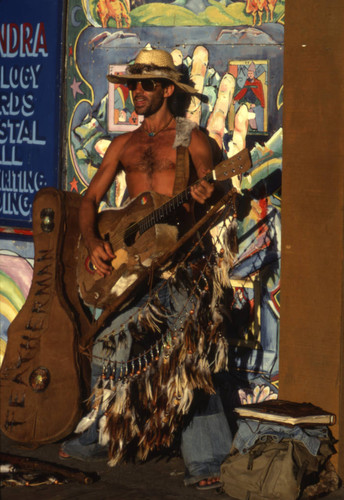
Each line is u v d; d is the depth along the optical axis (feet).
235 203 16.69
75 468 16.38
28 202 19.77
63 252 17.85
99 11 18.48
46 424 17.19
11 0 19.58
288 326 16.01
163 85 16.46
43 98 19.35
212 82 17.39
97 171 17.25
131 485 15.56
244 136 17.19
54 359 17.29
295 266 15.85
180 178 15.96
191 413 15.78
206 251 17.38
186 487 15.46
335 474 15.35
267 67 16.85
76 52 18.84
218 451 15.64
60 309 17.47
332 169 15.40
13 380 17.57
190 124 16.42
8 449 17.43
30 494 15.08
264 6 16.79
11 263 20.04
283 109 15.72
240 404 17.53
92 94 18.74
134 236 16.24
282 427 14.74
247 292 17.38
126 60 18.29
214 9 17.28
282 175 15.84
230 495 14.98
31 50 19.43
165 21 17.79
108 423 15.92
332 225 15.48
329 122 15.38
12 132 19.86
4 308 20.25
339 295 15.53
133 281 15.93
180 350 15.44
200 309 15.51
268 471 14.53
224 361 15.75
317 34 15.35
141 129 16.87
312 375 15.88
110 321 16.51
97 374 16.63
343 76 15.21
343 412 15.56
